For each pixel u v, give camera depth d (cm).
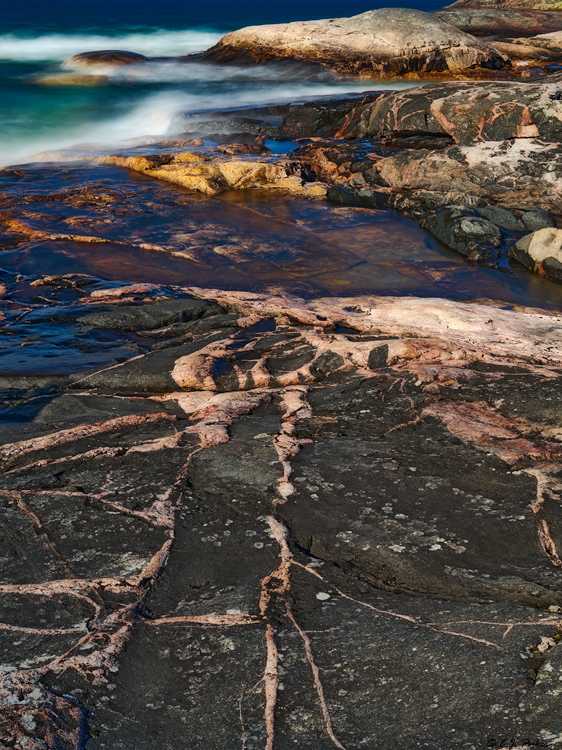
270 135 1528
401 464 317
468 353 477
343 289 760
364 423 366
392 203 1081
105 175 1236
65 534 267
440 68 2186
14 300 638
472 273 830
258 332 558
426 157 1126
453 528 266
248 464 320
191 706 188
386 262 857
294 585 236
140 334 553
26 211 988
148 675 198
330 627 214
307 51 2275
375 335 533
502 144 1110
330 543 260
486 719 175
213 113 1730
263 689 191
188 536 266
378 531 266
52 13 6975
